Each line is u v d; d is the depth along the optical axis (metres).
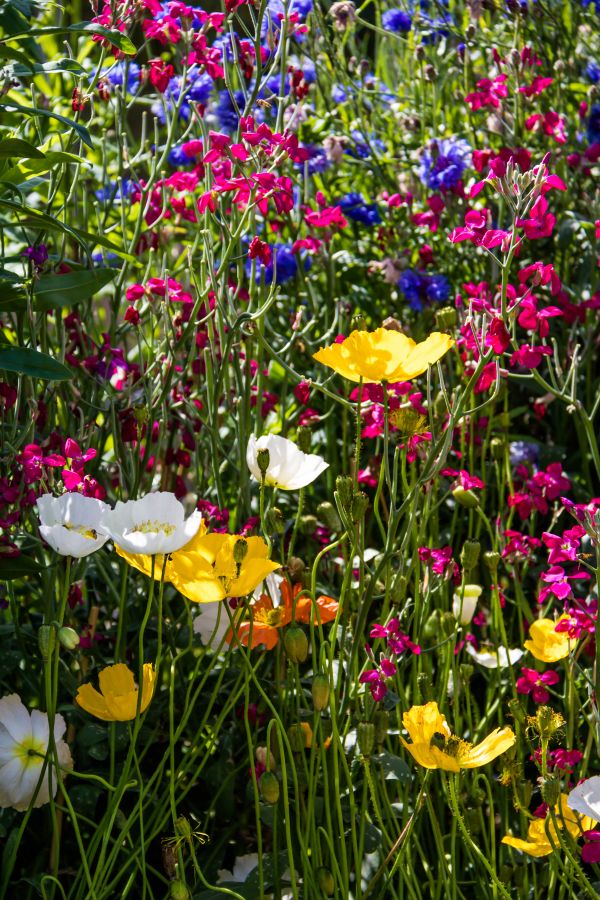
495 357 1.51
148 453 1.76
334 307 2.32
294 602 1.33
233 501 2.13
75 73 1.79
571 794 1.18
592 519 1.40
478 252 2.39
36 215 1.52
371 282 2.56
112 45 1.83
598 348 2.36
